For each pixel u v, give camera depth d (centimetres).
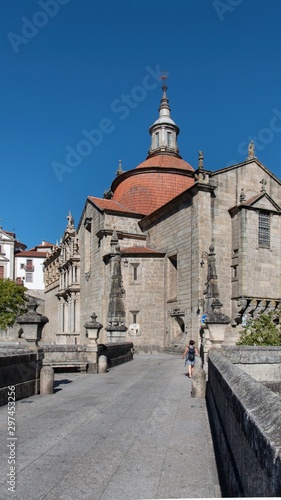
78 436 991
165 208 4450
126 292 4419
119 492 656
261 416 423
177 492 656
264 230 3997
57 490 662
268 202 4031
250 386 586
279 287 3981
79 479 712
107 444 923
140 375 2300
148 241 4862
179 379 2103
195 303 3784
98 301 4816
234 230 3972
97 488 672
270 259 3972
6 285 5881
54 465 782
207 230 3866
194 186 3878
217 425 917
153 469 764
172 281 4381
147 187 5362
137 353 4288
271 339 2820
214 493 650
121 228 4906
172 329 4222
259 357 1961
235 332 3803
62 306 6831
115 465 785
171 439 969
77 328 5894
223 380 799
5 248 10738
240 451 516
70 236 6369
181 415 1234
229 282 3922
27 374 1562
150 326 4378
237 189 4100
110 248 4728
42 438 971
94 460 813
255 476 394
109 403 1429
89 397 1556
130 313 4397
